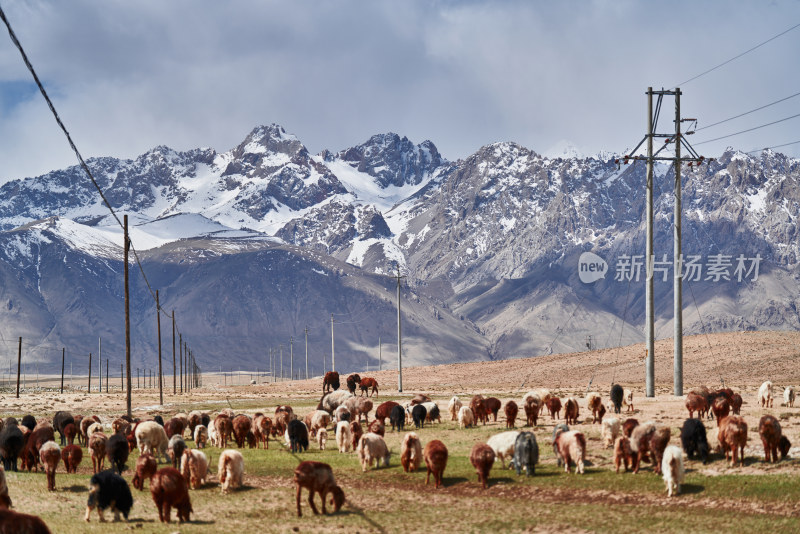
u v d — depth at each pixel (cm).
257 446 4712
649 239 6675
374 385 8756
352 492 3416
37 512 2970
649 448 3456
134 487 3472
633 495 3198
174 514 2986
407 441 3744
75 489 3447
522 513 3008
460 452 4197
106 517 2912
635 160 6738
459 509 3097
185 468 3516
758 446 3803
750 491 3120
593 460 3784
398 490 3447
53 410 8481
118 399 10250
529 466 3581
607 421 4056
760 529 2689
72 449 3806
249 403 8606
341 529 2786
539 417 5325
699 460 3609
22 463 4003
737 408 4862
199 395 10888
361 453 3888
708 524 2769
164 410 7969
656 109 6756
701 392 5072
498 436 3766
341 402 5766
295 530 2758
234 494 3375
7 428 3984
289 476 3803
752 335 12138
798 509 2903
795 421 4459
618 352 12438
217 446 4712
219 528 2767
